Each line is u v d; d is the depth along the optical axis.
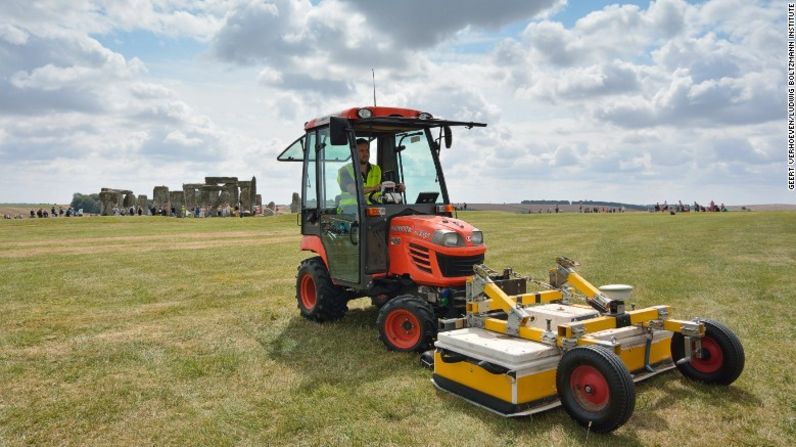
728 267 11.23
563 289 5.28
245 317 7.36
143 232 25.38
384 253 6.06
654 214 45.22
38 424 4.01
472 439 3.62
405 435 3.71
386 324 5.62
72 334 6.52
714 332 4.38
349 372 5.00
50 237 22.05
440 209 6.50
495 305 4.68
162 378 4.95
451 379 4.41
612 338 4.07
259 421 4.01
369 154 6.68
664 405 4.11
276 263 13.59
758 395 4.29
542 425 3.82
